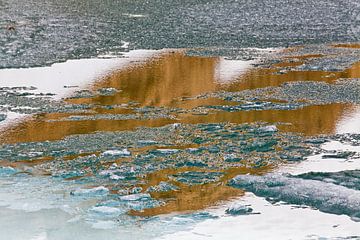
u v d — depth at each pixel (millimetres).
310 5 158250
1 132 62875
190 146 57812
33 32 121812
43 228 42156
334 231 40812
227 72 90812
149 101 74875
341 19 142750
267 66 94938
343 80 84688
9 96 76625
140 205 45469
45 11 149250
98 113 69625
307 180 47750
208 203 45625
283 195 46000
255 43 116188
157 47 111250
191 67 94438
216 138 60062
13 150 57500
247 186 48062
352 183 47156
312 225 41688
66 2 163000
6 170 52250
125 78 86812
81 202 46250
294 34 125875
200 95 77250
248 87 81188
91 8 154625
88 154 56375
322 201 44562
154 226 42250
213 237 40469
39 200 46594
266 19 141500
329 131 61812
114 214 44188
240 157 54719
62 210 44906
